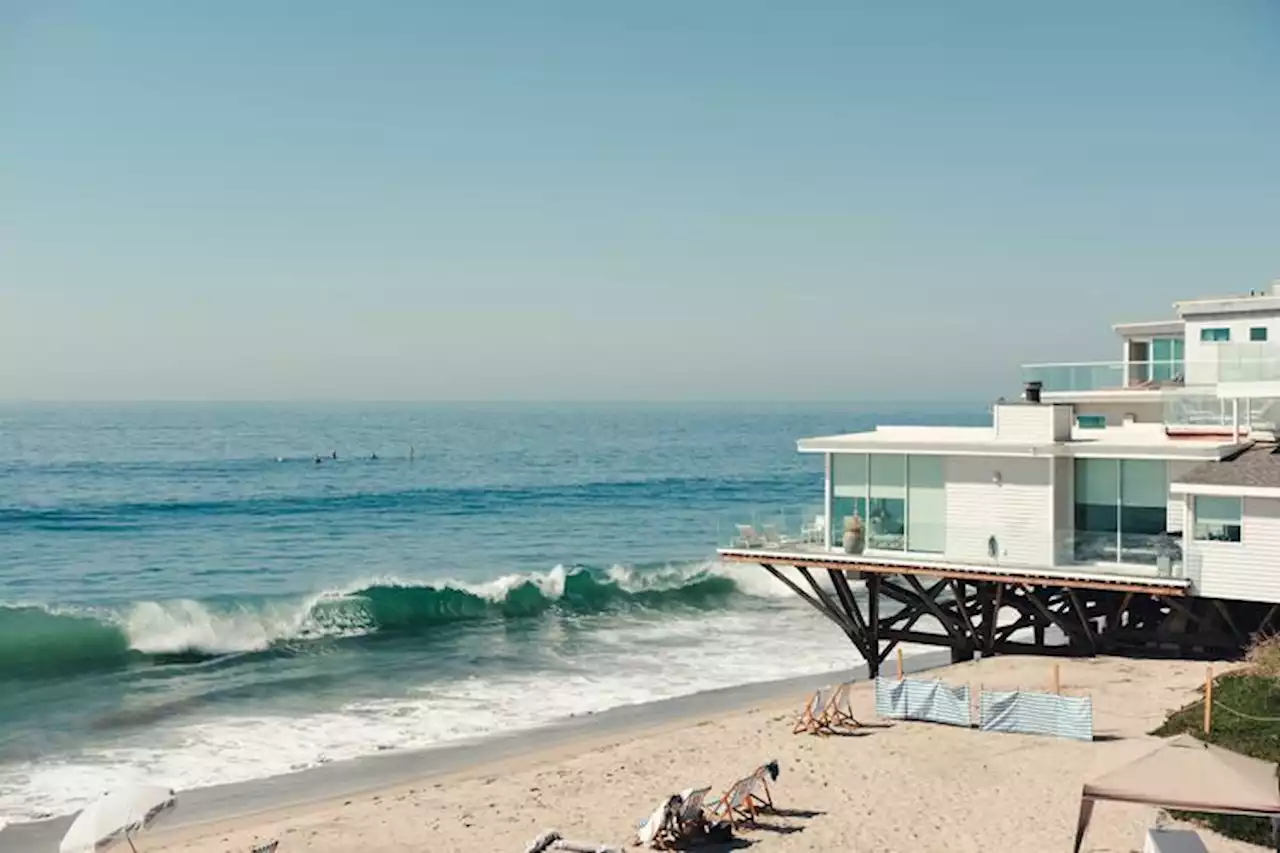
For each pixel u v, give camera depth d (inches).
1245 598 1114.7
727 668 1547.7
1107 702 1062.4
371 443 7239.2
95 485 4114.2
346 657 1600.6
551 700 1355.8
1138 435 1381.6
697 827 765.3
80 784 1026.7
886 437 1403.8
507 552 2837.1
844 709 1117.1
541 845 749.9
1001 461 1273.4
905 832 767.7
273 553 2709.2
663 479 5098.4
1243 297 1541.6
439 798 910.4
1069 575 1193.4
